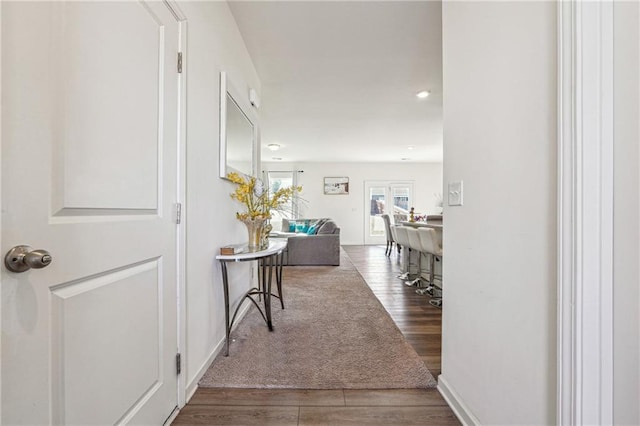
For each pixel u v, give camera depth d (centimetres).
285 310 287
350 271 481
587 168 76
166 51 132
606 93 76
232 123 223
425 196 905
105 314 97
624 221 77
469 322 135
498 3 114
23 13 70
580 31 77
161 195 129
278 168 887
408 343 215
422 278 387
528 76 98
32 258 68
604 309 76
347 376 172
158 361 128
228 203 222
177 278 143
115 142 100
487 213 122
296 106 416
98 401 94
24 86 70
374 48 268
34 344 73
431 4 212
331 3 211
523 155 101
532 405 97
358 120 481
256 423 137
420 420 140
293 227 723
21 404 70
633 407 77
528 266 98
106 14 96
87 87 89
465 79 139
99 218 94
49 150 77
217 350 196
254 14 222
